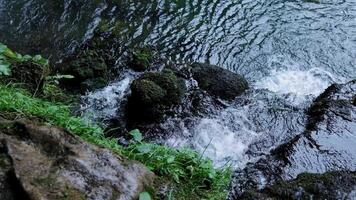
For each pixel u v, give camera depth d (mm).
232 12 3748
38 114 1749
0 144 1292
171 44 3365
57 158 1317
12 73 2537
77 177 1286
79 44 3318
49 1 3766
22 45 3318
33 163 1270
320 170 1957
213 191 1634
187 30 3520
